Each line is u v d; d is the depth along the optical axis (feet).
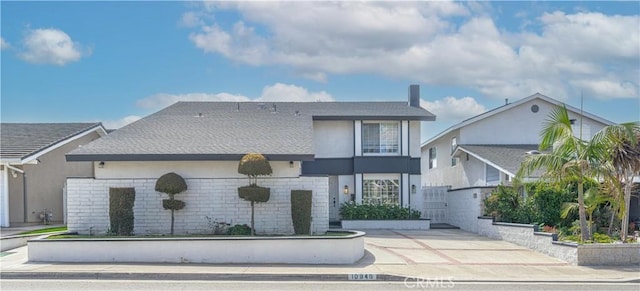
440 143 117.50
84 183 68.03
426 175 128.77
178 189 66.18
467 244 66.44
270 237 53.67
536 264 53.36
